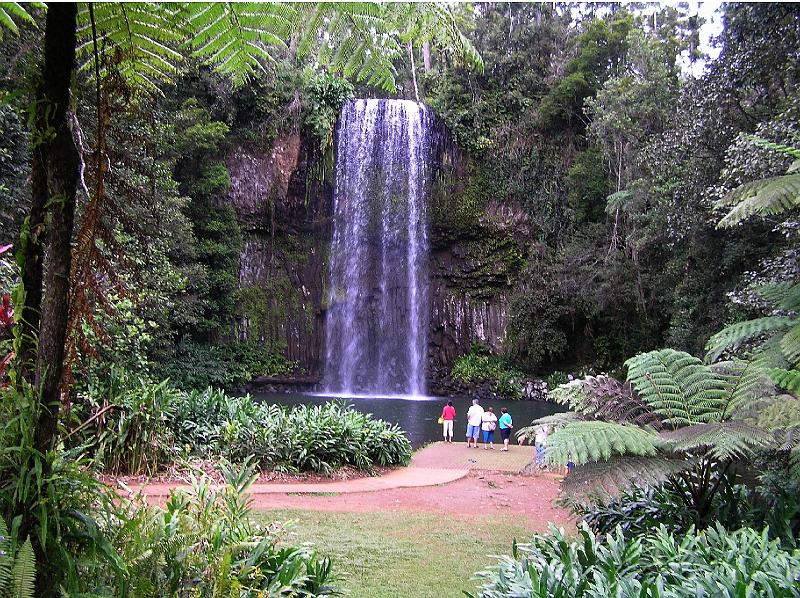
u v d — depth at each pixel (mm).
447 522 7137
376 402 21000
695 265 16500
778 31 10812
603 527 4156
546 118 25297
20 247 1661
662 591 2459
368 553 5852
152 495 6293
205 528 2928
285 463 9570
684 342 15758
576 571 2863
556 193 24906
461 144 25516
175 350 19016
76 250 1832
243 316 22484
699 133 13125
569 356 24828
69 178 1644
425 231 25000
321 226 24484
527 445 13797
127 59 1953
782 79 11273
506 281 25156
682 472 3559
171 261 17188
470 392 23562
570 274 22953
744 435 2797
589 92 24891
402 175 24562
